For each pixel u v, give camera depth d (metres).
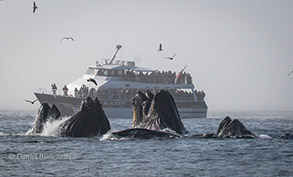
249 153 148.12
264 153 148.25
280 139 172.50
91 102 173.38
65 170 128.00
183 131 182.12
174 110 180.12
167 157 142.50
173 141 164.25
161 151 149.50
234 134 173.38
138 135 168.38
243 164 135.38
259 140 168.62
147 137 168.25
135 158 140.88
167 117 177.50
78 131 172.88
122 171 127.50
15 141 165.25
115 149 151.50
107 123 175.88
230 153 147.88
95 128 172.50
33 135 178.12
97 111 173.00
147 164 134.38
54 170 127.94
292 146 159.25
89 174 124.50
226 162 137.25
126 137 168.00
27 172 125.94
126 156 143.00
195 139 168.38
